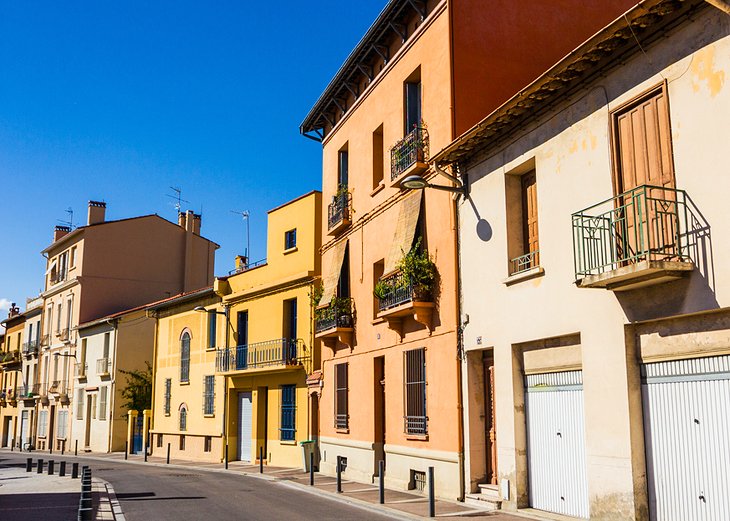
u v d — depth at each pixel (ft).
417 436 54.24
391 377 60.29
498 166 46.37
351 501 51.06
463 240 50.06
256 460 93.50
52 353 169.37
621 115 35.99
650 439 33.47
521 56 54.80
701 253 30.35
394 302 57.31
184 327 117.19
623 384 34.37
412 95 60.49
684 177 31.50
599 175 37.01
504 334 44.50
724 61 29.99
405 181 48.01
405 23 61.67
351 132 73.56
